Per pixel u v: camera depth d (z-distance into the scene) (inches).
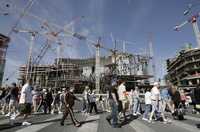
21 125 364.5
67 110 364.5
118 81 440.5
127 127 356.2
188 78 3024.1
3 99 584.4
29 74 2881.4
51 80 2960.1
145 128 345.4
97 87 2242.9
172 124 393.7
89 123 397.1
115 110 359.9
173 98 479.8
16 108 495.2
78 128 339.0
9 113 491.8
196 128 345.4
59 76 3006.9
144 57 2554.1
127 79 2450.8
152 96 425.7
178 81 3476.9
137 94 585.0
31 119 454.6
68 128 337.1
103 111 693.3
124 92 436.8
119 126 356.2
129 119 474.3
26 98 373.1
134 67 2503.7
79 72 2933.1
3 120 422.3
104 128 342.3
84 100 629.6
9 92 555.8
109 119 379.6
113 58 2652.6
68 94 369.7
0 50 2659.9
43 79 2984.7
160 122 422.3
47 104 600.7
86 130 320.8
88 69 2834.6
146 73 2474.2
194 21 2623.0
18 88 508.4
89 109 595.2
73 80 2682.1
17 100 498.3
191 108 844.0
